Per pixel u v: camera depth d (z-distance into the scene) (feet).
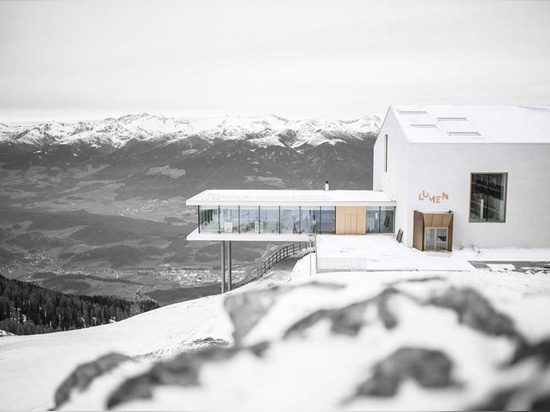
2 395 56.59
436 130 114.93
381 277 9.84
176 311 120.98
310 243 144.46
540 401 7.06
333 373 7.52
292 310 9.09
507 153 108.99
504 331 7.84
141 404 7.39
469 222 110.52
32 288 326.24
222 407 7.20
